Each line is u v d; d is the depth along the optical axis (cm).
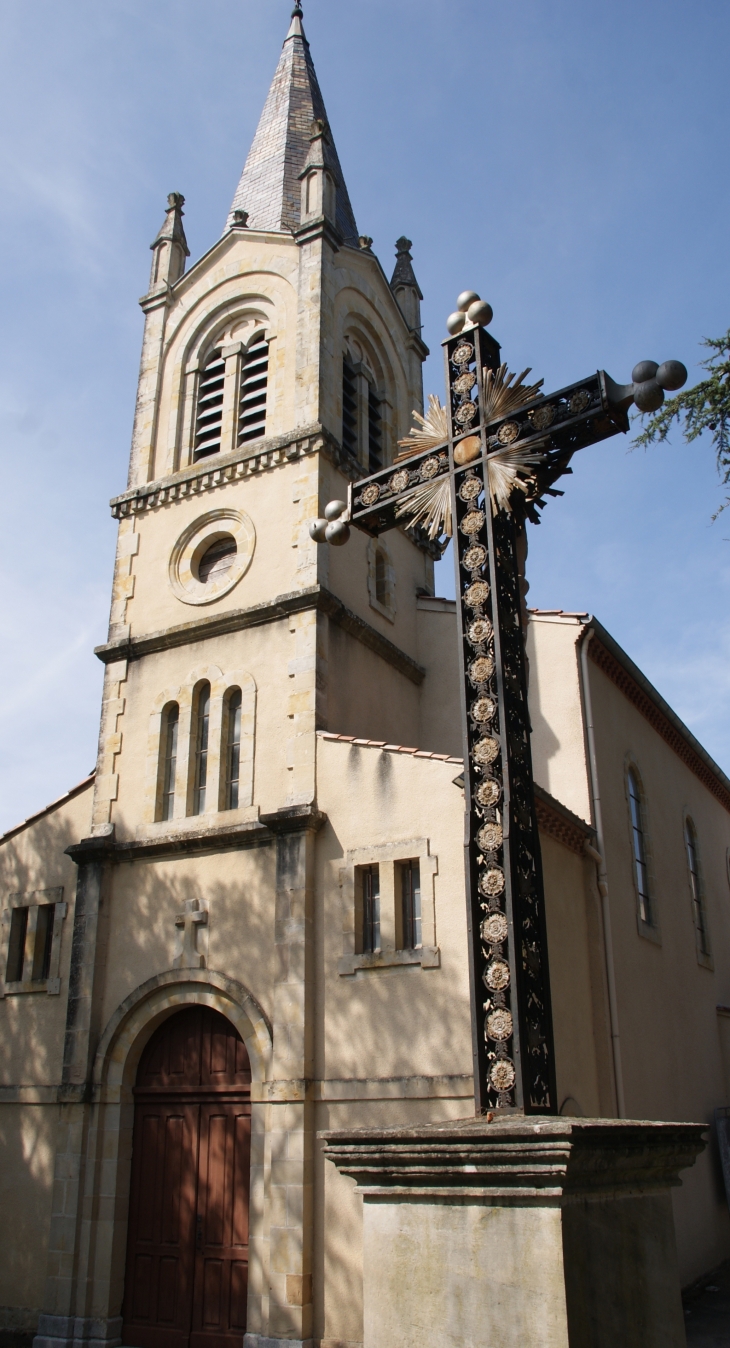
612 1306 474
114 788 1672
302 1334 1194
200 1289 1328
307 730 1511
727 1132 1755
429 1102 1225
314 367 1822
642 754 1906
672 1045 1686
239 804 1538
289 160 2230
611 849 1606
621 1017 1477
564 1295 439
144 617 1784
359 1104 1271
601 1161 481
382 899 1353
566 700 1655
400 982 1298
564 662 1680
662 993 1702
